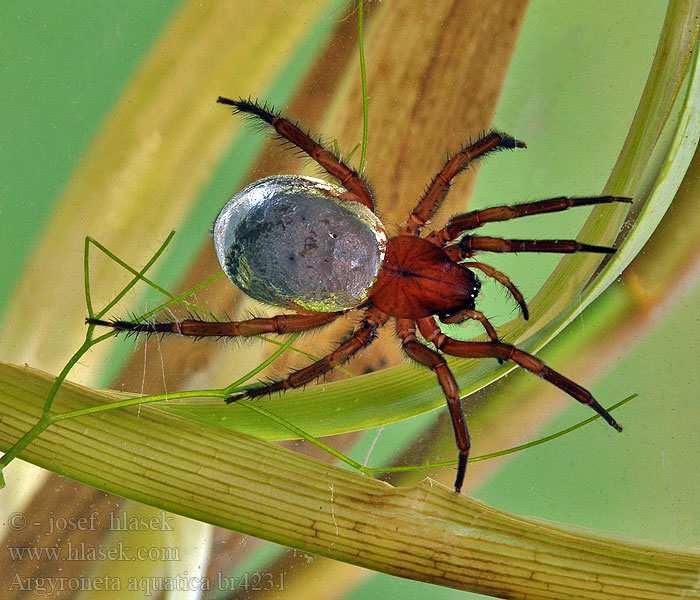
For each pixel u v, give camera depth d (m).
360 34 0.15
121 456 0.15
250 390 0.15
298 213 0.15
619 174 0.15
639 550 0.15
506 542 0.15
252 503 0.15
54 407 0.15
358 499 0.15
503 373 0.15
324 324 0.15
